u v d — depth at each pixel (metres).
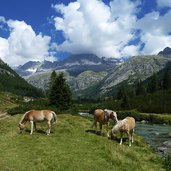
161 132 66.38
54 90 79.62
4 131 34.88
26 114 32.72
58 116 50.06
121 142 31.47
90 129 38.41
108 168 23.83
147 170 24.92
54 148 27.33
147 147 33.97
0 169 21.31
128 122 31.36
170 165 27.22
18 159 24.14
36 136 31.47
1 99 92.31
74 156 25.55
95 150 27.66
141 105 161.25
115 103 182.25
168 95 169.12
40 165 23.05
